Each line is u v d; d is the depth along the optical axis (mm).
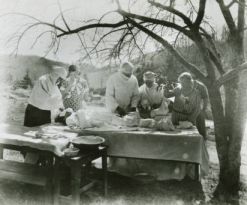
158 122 4902
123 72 5500
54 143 4023
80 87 5969
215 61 4469
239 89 4234
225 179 4434
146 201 4348
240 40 4359
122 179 5066
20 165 4148
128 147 4684
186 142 4492
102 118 5121
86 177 4621
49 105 5645
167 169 4902
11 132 4613
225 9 4301
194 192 4613
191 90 5215
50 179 3961
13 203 4219
